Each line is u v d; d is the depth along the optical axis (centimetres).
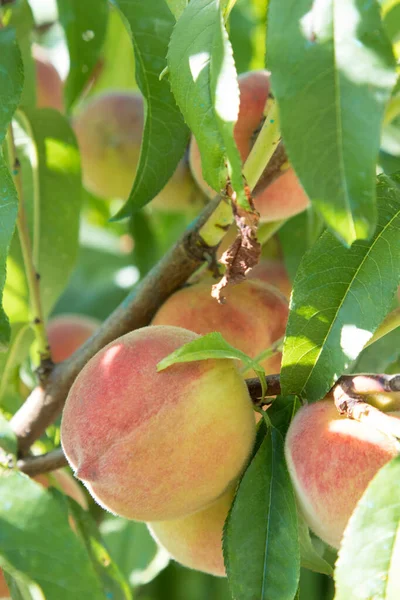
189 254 56
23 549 45
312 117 39
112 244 94
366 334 48
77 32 73
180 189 70
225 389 48
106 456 47
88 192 86
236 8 69
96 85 84
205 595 75
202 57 44
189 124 44
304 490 46
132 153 71
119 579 59
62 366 59
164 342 49
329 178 39
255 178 50
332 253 49
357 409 46
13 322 64
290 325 49
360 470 45
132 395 47
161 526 52
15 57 49
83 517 60
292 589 46
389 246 49
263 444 48
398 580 41
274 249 70
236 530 47
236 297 56
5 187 46
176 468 47
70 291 90
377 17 39
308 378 49
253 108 57
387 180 50
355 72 39
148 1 55
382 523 42
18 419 59
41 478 59
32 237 71
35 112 66
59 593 44
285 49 40
